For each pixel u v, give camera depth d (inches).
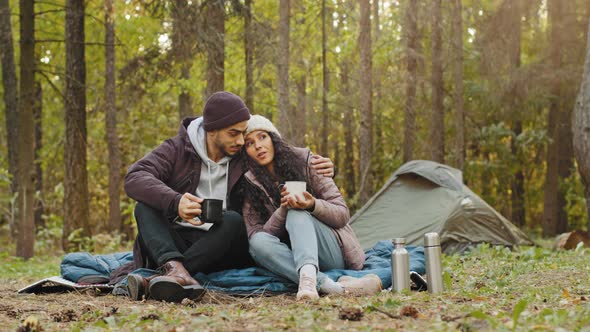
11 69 710.5
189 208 166.7
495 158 868.0
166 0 477.1
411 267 187.6
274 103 839.7
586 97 399.5
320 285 160.1
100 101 834.2
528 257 284.0
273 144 183.2
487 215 419.5
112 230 714.2
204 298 163.3
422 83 754.8
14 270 357.7
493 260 281.7
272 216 175.0
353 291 160.6
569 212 901.2
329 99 880.9
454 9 686.5
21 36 493.7
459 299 144.9
